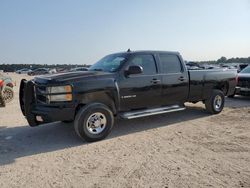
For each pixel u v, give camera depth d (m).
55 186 3.59
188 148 5.05
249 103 10.48
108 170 4.08
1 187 3.58
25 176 3.91
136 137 5.83
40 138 5.83
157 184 3.59
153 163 4.32
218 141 5.46
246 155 4.64
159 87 6.59
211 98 7.97
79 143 5.44
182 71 7.16
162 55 6.81
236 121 7.23
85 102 5.39
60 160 4.53
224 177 3.78
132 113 6.19
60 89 5.20
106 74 5.77
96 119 5.49
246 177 3.77
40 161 4.49
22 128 6.71
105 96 5.64
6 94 11.12
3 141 5.63
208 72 7.82
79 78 5.40
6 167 4.25
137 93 6.19
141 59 6.40
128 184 3.61
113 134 6.08
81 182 3.69
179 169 4.07
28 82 5.46
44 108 5.27
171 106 7.07
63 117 5.23
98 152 4.89
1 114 8.52
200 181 3.66
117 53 6.82
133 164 4.29
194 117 7.79
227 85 8.59
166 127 6.68
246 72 11.77
